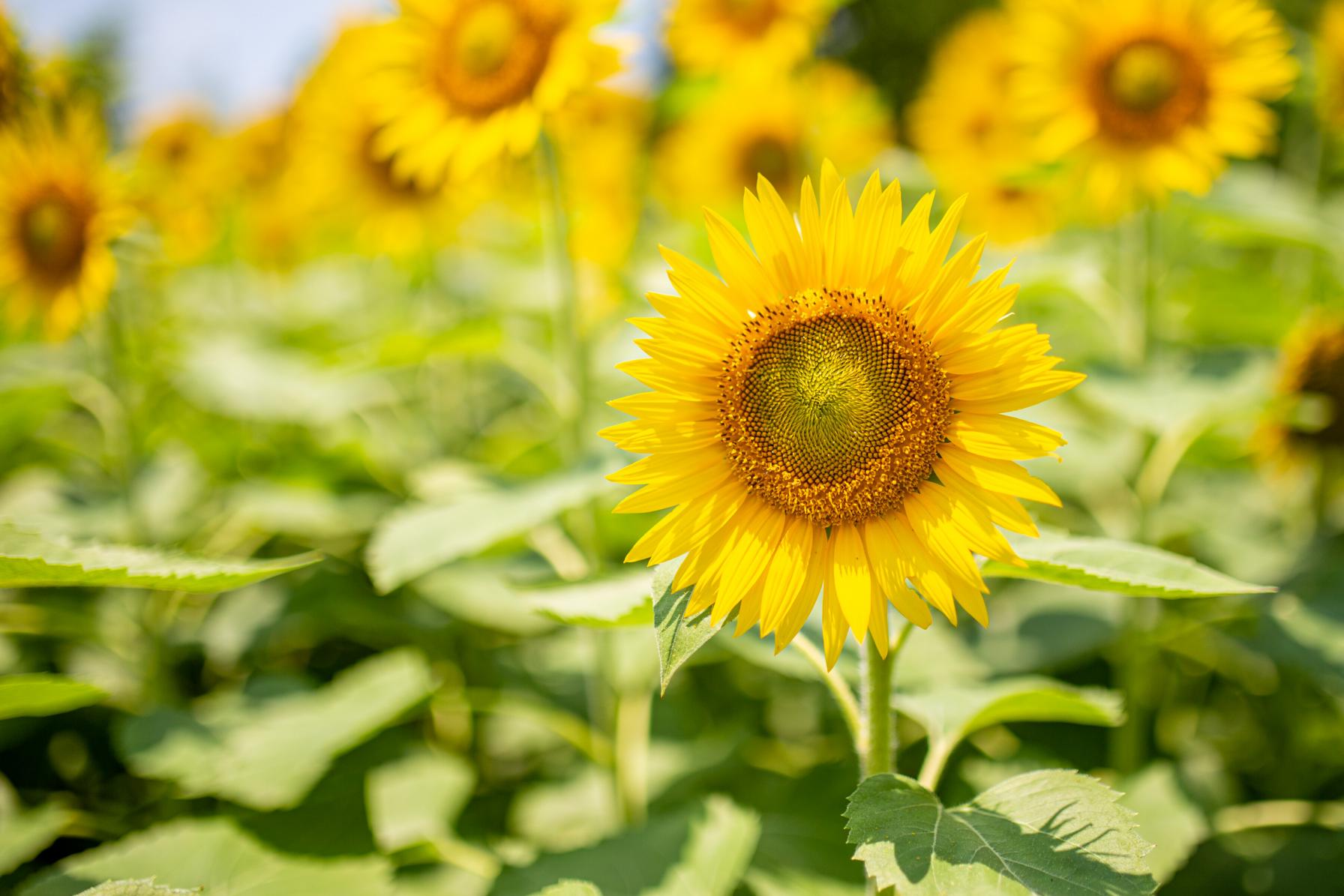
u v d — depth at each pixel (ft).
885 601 5.99
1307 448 11.71
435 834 10.80
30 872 11.34
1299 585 10.69
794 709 13.71
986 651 11.28
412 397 19.76
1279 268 17.47
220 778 9.47
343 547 15.33
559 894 7.21
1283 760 11.36
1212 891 9.82
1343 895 9.51
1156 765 10.14
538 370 11.75
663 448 6.26
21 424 15.78
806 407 6.01
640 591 7.32
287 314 23.99
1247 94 11.60
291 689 11.35
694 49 19.07
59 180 12.29
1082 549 5.96
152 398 16.21
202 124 23.27
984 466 5.92
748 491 6.23
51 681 6.73
